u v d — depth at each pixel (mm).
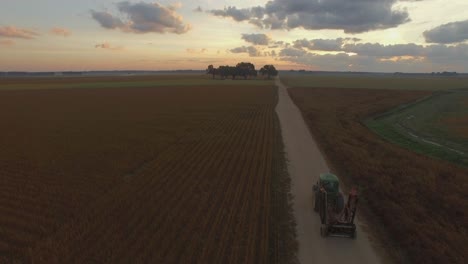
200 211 16031
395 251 12859
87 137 33375
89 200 17500
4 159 25266
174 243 13117
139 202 17156
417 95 93188
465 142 35344
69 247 12992
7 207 16719
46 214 15914
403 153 27344
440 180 20188
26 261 12164
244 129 37812
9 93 93500
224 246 12914
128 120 44375
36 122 42969
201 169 22859
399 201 17000
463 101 79625
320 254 12539
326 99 77938
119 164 23781
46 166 23484
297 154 26875
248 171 22391
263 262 11883
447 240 13141
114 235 13820
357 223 15086
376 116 55656
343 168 23234
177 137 33344
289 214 15883
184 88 111625
